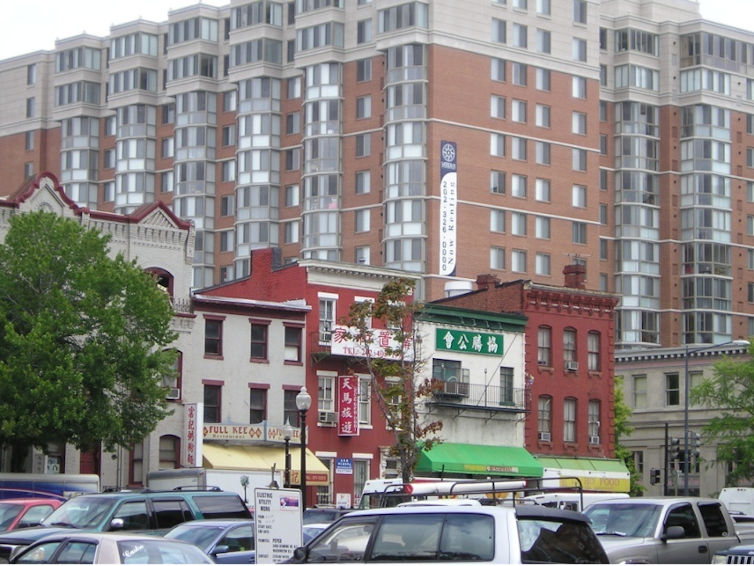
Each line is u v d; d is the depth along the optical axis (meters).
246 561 39.66
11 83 191.38
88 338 75.44
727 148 177.88
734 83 179.50
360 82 156.00
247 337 91.25
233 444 88.69
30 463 81.62
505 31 154.38
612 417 109.75
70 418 71.69
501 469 99.75
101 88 183.75
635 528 39.03
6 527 48.84
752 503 91.12
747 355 133.50
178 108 173.62
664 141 176.62
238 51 167.88
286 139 166.00
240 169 166.38
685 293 174.38
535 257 152.88
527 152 154.00
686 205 175.38
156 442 85.38
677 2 187.88
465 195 148.25
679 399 136.88
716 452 122.06
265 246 163.62
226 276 170.12
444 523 28.17
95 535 31.84
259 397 91.50
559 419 106.31
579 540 28.52
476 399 100.56
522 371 104.00
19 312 75.19
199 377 88.56
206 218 171.12
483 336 101.62
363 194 153.62
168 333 78.12
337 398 94.81
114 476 84.19
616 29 177.88
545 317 106.75
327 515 59.16
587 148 159.38
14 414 71.62
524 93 154.88
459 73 149.88
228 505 46.72
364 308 80.69
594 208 159.00
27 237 75.88
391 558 28.16
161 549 31.31
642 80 176.62
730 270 176.00
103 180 182.00
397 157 147.88
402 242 146.25
